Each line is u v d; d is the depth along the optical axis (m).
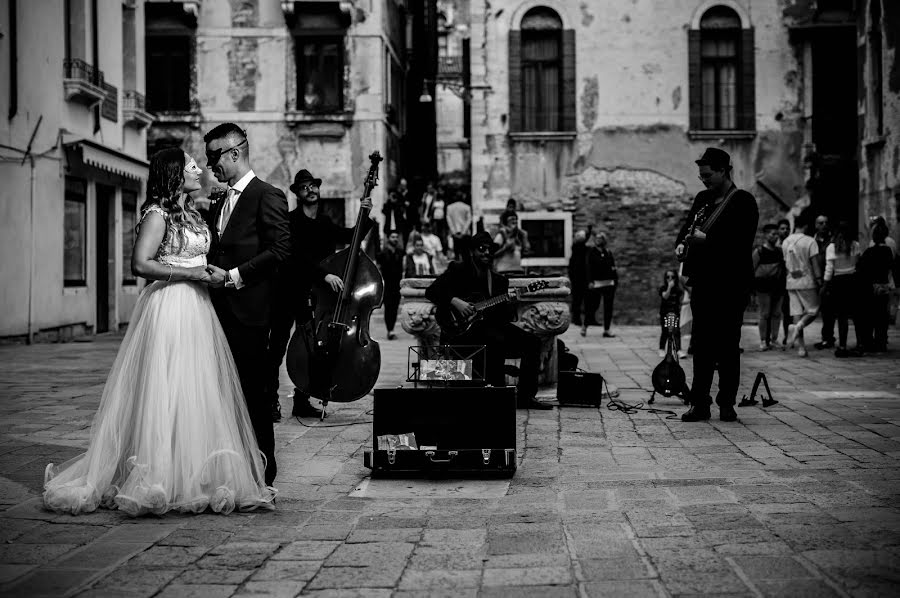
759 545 4.54
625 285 26.14
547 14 26.03
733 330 8.60
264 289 5.79
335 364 8.48
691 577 4.08
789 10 25.88
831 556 4.33
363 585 4.07
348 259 8.55
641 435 7.94
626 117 26.03
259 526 5.09
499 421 6.31
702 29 26.06
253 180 5.89
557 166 26.14
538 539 4.75
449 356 7.16
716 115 26.17
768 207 26.06
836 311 14.98
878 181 22.94
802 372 12.64
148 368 5.43
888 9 22.11
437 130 38.41
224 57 28.84
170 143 28.92
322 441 7.71
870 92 23.25
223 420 5.48
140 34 24.95
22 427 8.28
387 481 6.24
